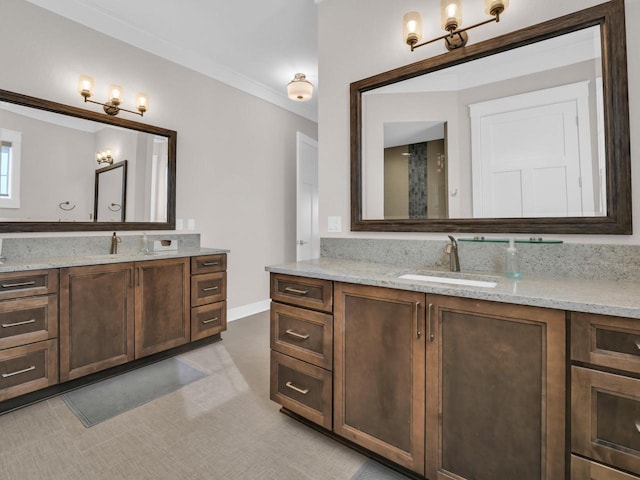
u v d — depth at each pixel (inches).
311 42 114.9
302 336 63.1
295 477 52.7
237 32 109.0
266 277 154.6
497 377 43.1
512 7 61.4
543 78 58.6
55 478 51.8
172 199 116.1
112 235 100.9
